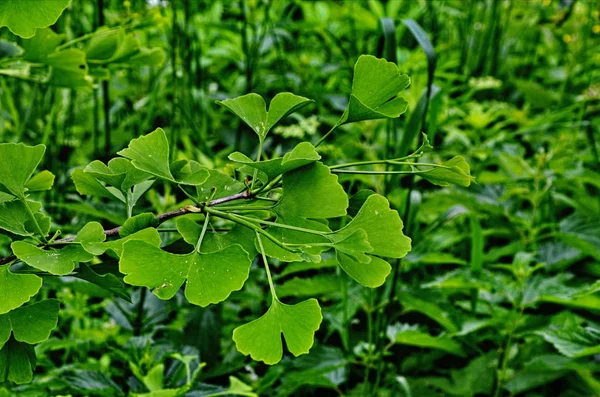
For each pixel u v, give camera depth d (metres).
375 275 1.08
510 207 2.38
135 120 3.03
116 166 1.14
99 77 1.57
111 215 1.67
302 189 1.09
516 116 3.06
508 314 1.84
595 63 3.66
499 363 1.91
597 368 1.65
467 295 2.10
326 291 1.84
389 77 1.09
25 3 1.06
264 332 1.08
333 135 3.00
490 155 2.63
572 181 2.56
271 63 3.49
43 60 1.39
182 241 1.14
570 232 2.12
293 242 1.09
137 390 1.45
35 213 1.12
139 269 1.05
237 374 1.85
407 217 1.79
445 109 3.03
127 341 1.67
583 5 3.75
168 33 2.79
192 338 1.75
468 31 3.63
